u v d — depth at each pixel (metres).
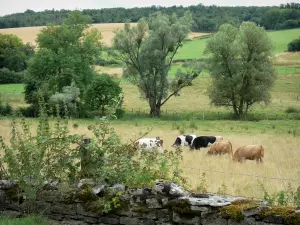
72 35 77.44
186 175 15.55
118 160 8.88
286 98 84.38
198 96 89.62
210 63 70.75
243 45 69.38
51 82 67.88
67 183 8.95
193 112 73.56
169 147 31.09
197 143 30.84
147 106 80.12
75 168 9.21
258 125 52.88
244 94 67.88
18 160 9.28
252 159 23.34
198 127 49.84
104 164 8.91
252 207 7.38
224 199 7.86
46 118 9.68
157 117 67.31
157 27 68.94
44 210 8.93
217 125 52.91
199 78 108.38
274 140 35.00
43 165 9.25
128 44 69.38
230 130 46.25
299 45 144.00
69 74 69.25
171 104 81.94
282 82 99.44
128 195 8.42
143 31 69.94
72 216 8.81
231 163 21.88
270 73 69.06
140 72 69.94
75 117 58.88
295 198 9.70
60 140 9.23
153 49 68.12
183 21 70.25
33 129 27.39
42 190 9.02
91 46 77.69
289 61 126.56
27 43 147.00
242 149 23.48
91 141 9.02
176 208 7.96
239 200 7.73
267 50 69.06
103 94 59.91
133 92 95.44
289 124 54.50
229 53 68.50
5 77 111.62
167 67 70.44
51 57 69.25
